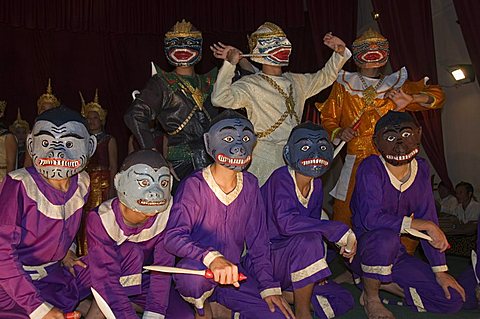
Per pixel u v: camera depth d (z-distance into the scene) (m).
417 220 4.45
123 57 9.99
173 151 4.98
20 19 9.19
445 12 8.10
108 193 6.99
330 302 4.48
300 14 9.68
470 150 7.94
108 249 3.78
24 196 3.64
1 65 9.42
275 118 5.00
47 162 3.62
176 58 5.02
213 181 3.95
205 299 3.92
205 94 5.04
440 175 7.99
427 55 7.27
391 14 7.22
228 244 3.98
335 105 5.59
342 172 5.54
